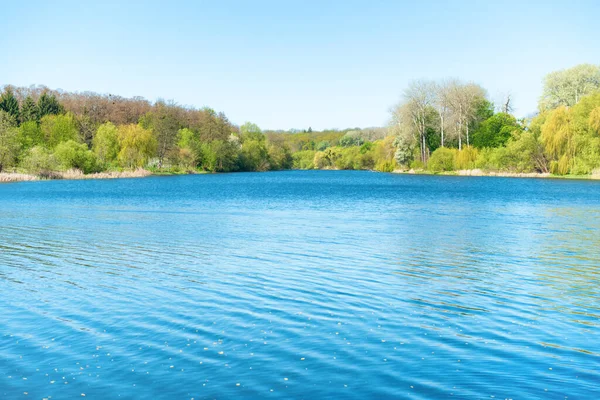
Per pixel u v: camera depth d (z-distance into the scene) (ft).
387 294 53.78
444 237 92.27
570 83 352.08
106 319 45.73
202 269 65.16
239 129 585.22
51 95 474.08
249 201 174.29
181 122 502.38
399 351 39.09
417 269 65.57
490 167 345.72
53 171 333.42
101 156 379.96
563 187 232.94
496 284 58.18
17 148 329.93
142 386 33.78
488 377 35.01
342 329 43.47
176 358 37.81
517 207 148.77
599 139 280.10
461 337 41.88
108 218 123.03
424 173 388.57
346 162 589.32
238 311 47.93
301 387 33.63
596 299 52.47
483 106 389.80
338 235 94.68
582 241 87.86
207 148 479.82
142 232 98.48
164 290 54.90
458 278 60.80
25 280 59.47
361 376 35.12
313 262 69.56
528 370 36.04
